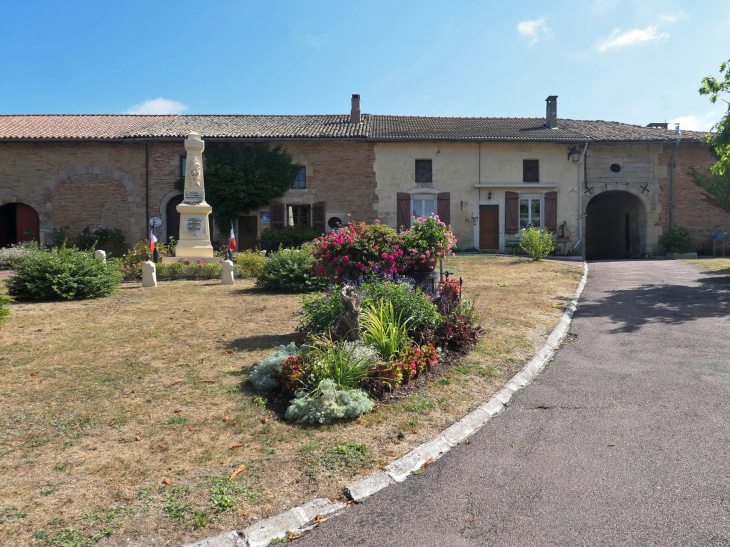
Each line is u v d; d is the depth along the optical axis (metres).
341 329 5.29
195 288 11.65
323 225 21.34
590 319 8.03
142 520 2.71
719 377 4.93
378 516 2.82
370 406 4.21
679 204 21.98
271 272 11.23
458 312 6.82
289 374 4.53
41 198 20.73
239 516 2.78
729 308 8.27
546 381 5.14
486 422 4.14
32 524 2.65
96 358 5.70
